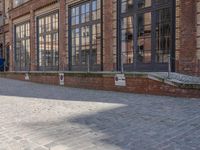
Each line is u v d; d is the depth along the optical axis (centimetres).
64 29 2208
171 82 1133
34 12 2653
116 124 704
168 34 1448
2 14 3559
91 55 1962
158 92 1188
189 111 823
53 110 907
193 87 1073
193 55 1316
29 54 2786
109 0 1781
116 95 1233
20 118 809
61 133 641
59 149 542
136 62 1631
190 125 669
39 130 672
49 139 602
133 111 846
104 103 1009
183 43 1364
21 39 2967
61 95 1302
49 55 2455
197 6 1297
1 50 3650
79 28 2080
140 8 1605
